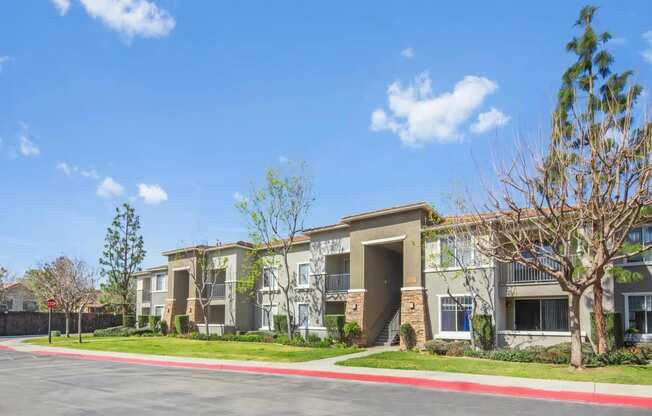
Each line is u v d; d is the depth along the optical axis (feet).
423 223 94.68
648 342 72.59
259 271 127.03
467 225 80.53
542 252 61.57
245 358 80.64
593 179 56.54
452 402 43.29
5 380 58.44
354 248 103.45
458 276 85.87
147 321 166.91
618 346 71.56
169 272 152.56
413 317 91.71
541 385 49.32
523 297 84.17
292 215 112.98
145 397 46.16
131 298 189.47
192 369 70.23
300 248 120.98
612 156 57.16
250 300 133.69
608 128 60.03
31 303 239.30
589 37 69.31
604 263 56.39
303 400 44.37
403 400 44.29
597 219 56.90
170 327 148.36
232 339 117.70
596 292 68.64
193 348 99.14
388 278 106.32
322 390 50.03
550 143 59.93
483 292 85.10
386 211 97.81
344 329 98.89
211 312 145.18
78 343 119.03
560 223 58.34
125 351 96.84
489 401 43.78
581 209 57.62
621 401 43.11
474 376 56.39
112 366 74.33
